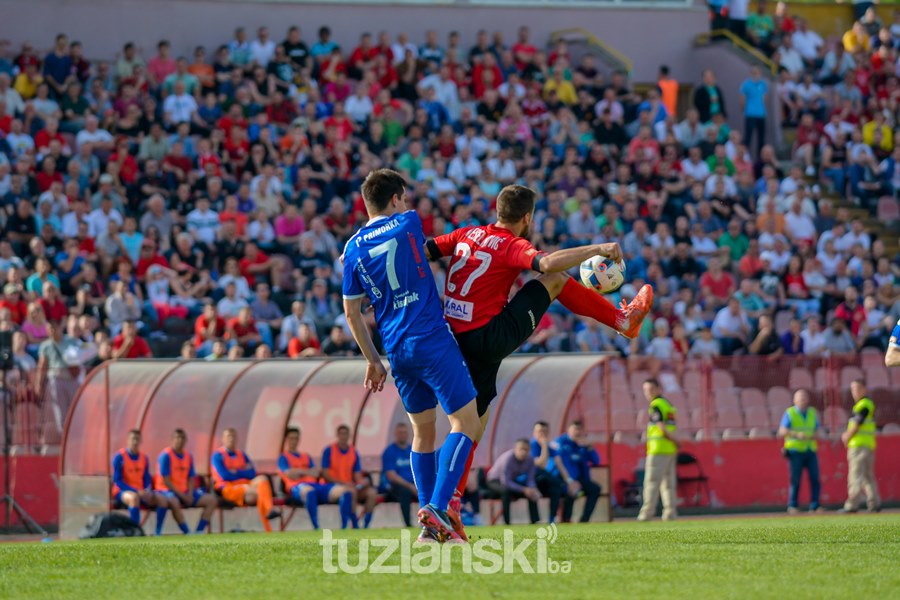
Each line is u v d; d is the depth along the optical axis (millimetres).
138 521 41094
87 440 43406
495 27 77625
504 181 64375
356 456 44000
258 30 68500
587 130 69938
